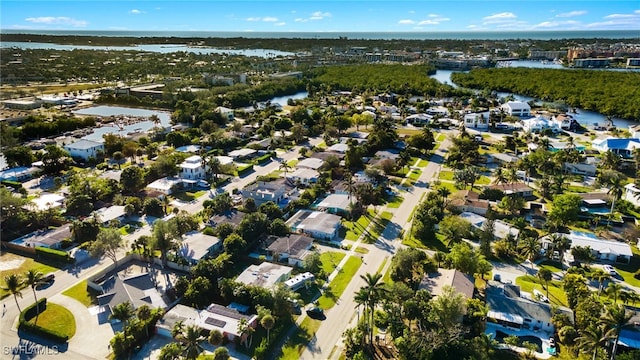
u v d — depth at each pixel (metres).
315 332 97.56
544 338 96.88
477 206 160.00
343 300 109.19
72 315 101.69
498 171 180.50
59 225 147.62
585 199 166.88
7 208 141.50
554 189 174.12
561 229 148.00
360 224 152.62
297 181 187.00
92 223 137.50
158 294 107.62
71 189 163.38
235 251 124.31
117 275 112.94
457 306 90.06
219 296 107.12
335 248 135.75
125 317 91.81
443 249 135.25
